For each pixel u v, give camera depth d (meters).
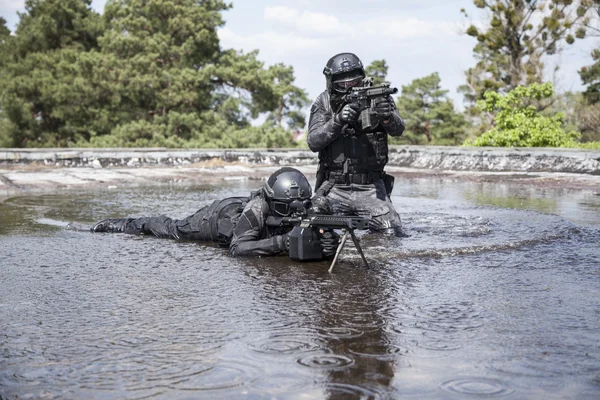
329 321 3.74
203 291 4.54
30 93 41.06
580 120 42.69
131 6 41.41
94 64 38.81
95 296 4.42
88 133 42.19
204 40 40.28
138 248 6.52
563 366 3.00
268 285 4.70
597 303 4.15
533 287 4.59
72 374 2.93
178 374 2.92
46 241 7.02
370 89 6.29
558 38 36.28
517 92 25.56
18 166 19.41
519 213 8.69
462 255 5.83
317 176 7.41
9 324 3.75
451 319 3.78
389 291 4.48
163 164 20.72
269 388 2.75
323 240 5.48
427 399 2.64
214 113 40.47
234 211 6.61
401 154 21.34
